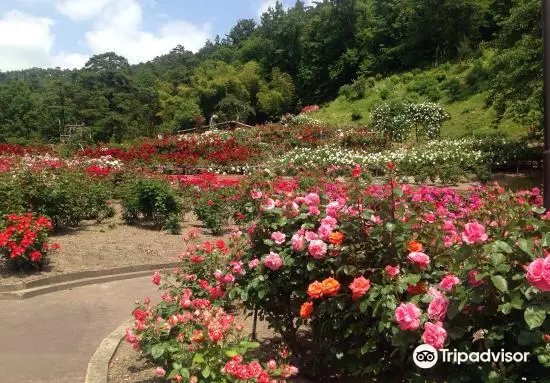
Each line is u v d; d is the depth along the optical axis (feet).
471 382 8.57
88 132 137.80
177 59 321.11
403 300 9.50
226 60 268.82
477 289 8.05
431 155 61.11
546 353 7.32
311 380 12.02
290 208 11.61
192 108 190.70
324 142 81.41
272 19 266.36
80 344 15.87
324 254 10.33
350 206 10.69
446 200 17.25
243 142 80.53
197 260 15.46
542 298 7.39
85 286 22.58
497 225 9.55
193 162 69.15
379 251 10.30
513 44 70.38
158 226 34.60
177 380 9.43
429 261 9.83
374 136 85.10
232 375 9.23
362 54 203.21
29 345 15.67
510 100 72.33
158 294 21.62
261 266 11.59
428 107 97.66
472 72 137.18
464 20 166.71
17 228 22.36
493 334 7.92
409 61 179.52
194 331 10.57
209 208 34.06
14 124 171.83
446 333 8.07
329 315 10.86
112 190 41.04
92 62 232.32
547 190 10.86
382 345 10.35
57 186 31.01
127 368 13.56
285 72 232.53
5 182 28.53
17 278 21.63
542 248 8.11
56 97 181.37
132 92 201.57
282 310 12.45
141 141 85.81
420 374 9.16
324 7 233.76
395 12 201.26
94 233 31.83
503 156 66.59
